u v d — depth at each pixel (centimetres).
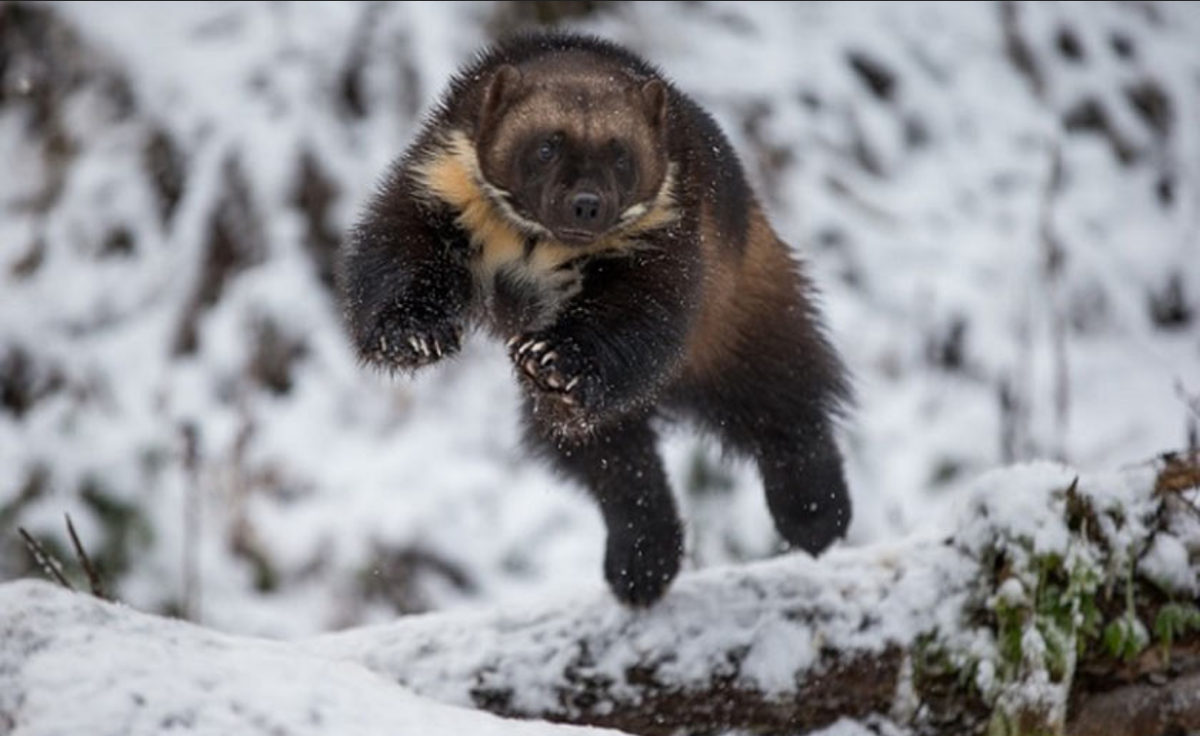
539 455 934
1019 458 1406
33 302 1538
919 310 1552
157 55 1617
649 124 816
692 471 1394
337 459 1441
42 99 1631
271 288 1499
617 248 812
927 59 1736
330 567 1398
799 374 949
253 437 1450
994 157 1689
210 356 1487
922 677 755
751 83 1647
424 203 830
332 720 570
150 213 1570
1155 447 1498
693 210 827
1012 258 1606
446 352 804
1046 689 739
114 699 562
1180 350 1614
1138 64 1798
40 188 1594
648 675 757
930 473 1452
